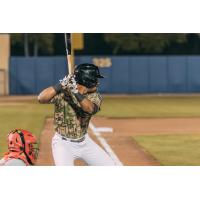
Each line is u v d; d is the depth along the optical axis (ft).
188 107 253.24
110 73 388.57
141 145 119.55
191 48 494.59
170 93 393.29
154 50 451.53
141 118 192.03
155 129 155.63
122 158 102.06
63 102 56.85
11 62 380.99
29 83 383.24
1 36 378.32
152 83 392.47
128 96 367.86
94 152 59.31
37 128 155.63
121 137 136.46
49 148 114.83
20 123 170.71
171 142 125.18
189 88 394.32
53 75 384.27
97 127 160.35
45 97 54.39
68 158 57.72
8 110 233.55
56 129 58.13
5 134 139.23
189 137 135.13
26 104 281.13
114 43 461.37
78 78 56.44
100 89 388.16
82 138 58.23
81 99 54.39
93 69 56.44
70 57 61.57
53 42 475.72
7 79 381.40
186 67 393.09
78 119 57.41
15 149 48.26
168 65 391.65
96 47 493.36
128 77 390.63
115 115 205.26
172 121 180.04
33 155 49.29
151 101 305.32
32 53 477.77
